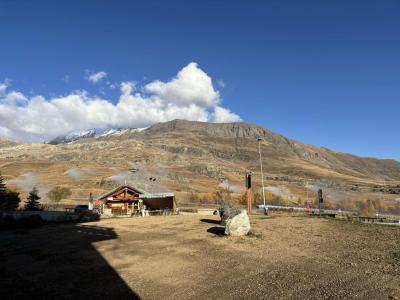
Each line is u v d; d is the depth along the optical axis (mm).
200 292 12500
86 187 146750
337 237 22547
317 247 19328
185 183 175000
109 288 13383
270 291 12148
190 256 17906
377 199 157375
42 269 16484
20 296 12695
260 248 19375
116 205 60062
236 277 14000
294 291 12039
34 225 34656
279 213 50000
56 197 94812
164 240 22750
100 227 30891
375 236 22719
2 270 16453
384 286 12227
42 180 172750
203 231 26156
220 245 20391
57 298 12445
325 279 13242
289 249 18922
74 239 24547
